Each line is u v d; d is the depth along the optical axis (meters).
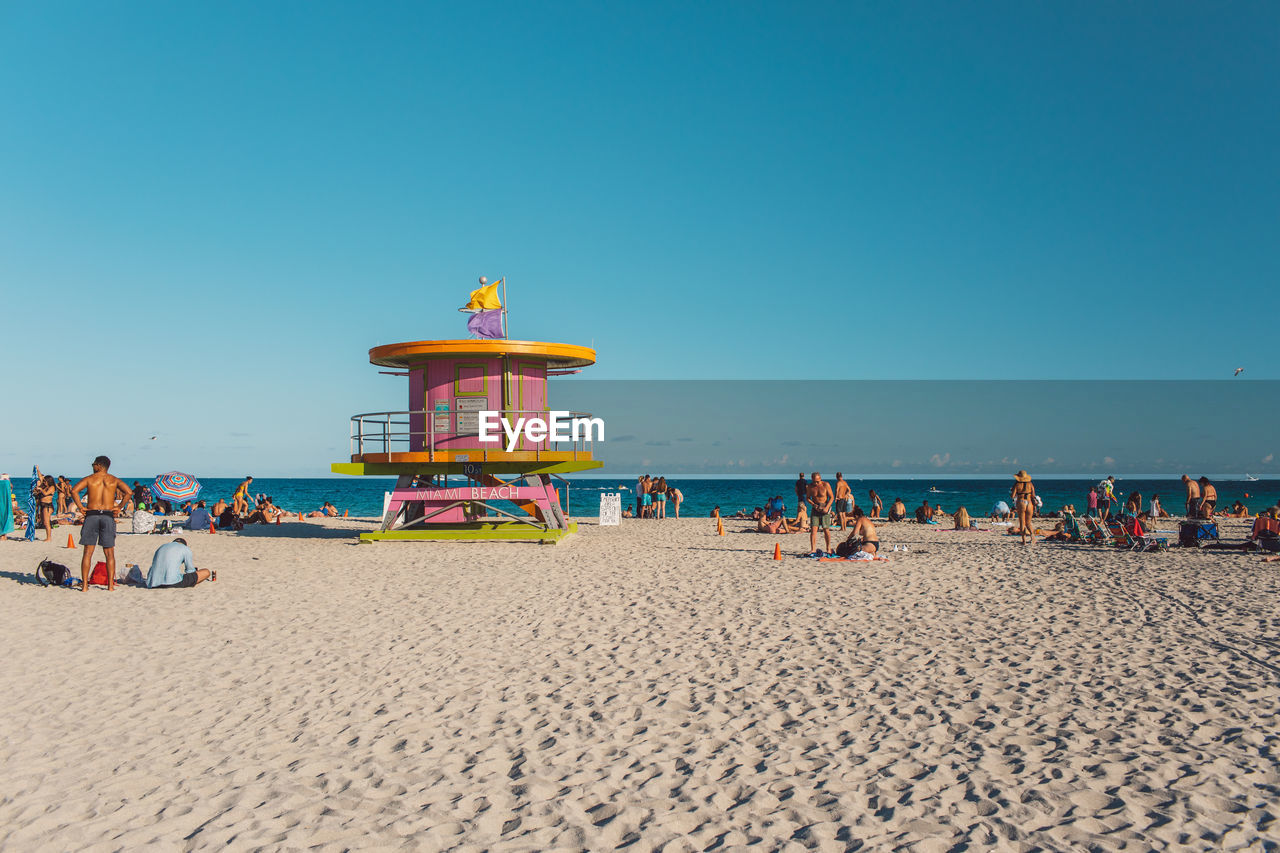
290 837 3.99
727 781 4.70
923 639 8.34
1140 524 17.20
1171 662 7.27
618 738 5.48
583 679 6.95
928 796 4.45
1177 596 10.74
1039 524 26.83
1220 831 3.98
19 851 3.85
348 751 5.26
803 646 8.09
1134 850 3.80
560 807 4.36
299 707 6.21
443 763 5.04
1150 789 4.50
